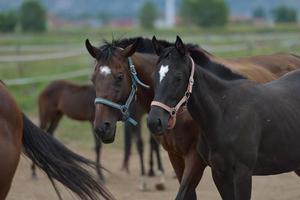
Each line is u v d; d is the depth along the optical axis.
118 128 21.23
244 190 8.24
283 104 8.78
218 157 8.36
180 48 8.03
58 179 7.73
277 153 8.62
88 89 16.78
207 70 8.53
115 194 13.32
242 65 10.91
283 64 11.95
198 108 8.36
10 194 13.19
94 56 9.29
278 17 77.31
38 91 26.64
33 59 29.50
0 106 7.29
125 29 62.78
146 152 18.86
